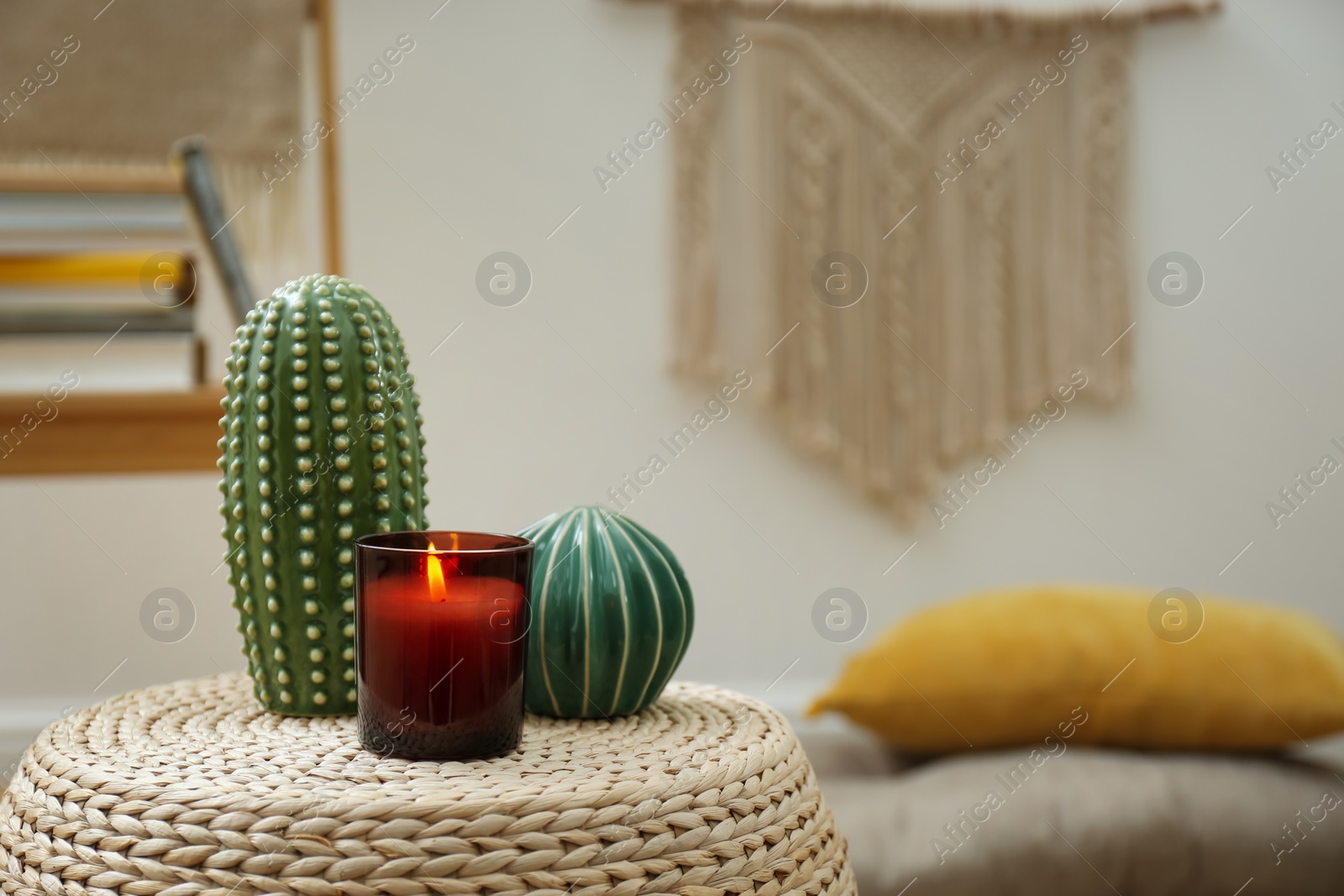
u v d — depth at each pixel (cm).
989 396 246
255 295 228
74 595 221
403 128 233
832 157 241
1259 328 252
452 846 115
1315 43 252
